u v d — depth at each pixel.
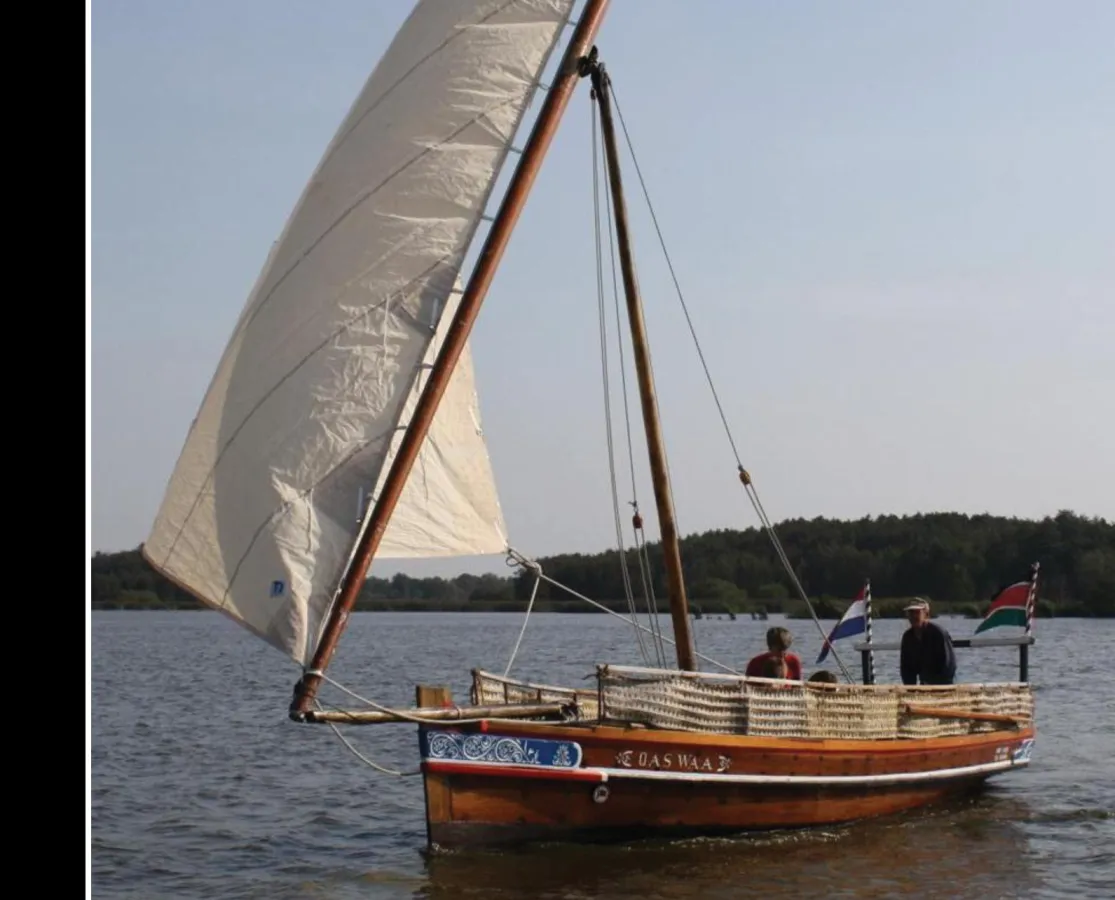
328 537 13.12
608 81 15.67
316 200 13.53
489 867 13.11
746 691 14.51
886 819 16.05
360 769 21.75
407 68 13.73
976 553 109.19
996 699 18.12
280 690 40.41
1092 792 18.44
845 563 107.44
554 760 13.29
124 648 74.44
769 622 103.88
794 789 14.91
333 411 13.25
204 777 20.81
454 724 13.01
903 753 16.14
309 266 13.41
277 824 16.62
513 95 13.88
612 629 118.19
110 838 15.64
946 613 105.19
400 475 13.36
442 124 13.70
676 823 14.14
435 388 13.52
